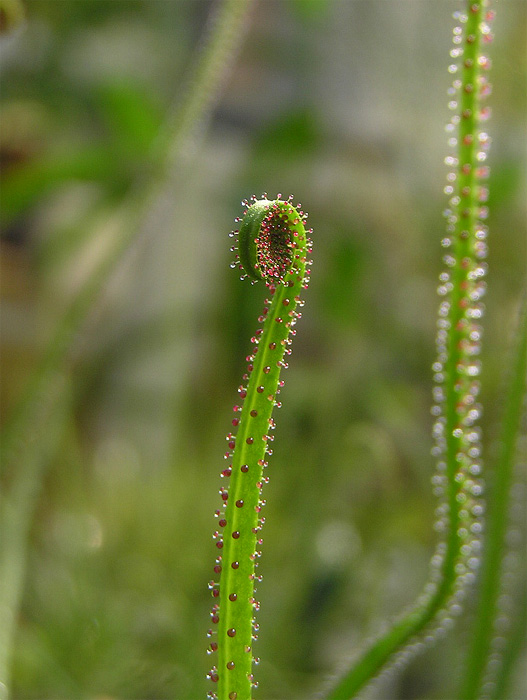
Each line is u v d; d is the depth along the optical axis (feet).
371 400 1.49
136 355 1.43
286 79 1.99
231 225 1.72
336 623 1.23
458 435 0.46
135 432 1.69
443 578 0.47
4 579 0.62
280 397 1.46
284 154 1.54
